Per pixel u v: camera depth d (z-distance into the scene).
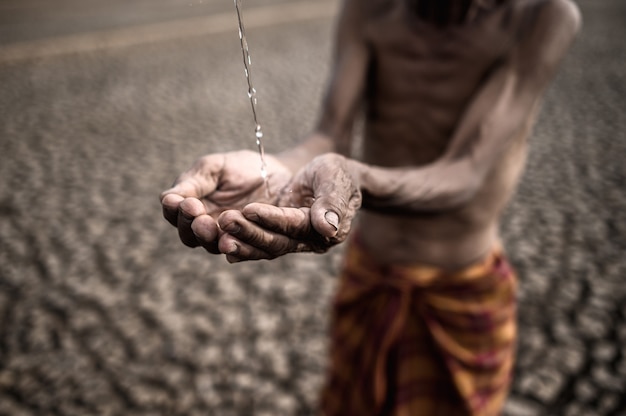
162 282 3.29
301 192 0.82
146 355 2.67
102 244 3.76
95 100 7.30
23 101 7.35
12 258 3.60
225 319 2.92
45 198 4.52
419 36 1.13
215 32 11.63
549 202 4.18
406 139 1.22
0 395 2.44
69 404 2.39
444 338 1.30
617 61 8.13
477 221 1.25
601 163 4.84
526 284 3.15
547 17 1.04
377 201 0.89
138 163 5.24
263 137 5.81
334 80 1.23
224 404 2.36
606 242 3.57
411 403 1.33
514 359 2.58
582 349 2.63
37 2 18.69
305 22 12.63
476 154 1.02
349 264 1.45
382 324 1.33
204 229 0.67
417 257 1.31
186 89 7.68
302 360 2.61
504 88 1.05
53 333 2.86
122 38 11.20
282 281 3.27
